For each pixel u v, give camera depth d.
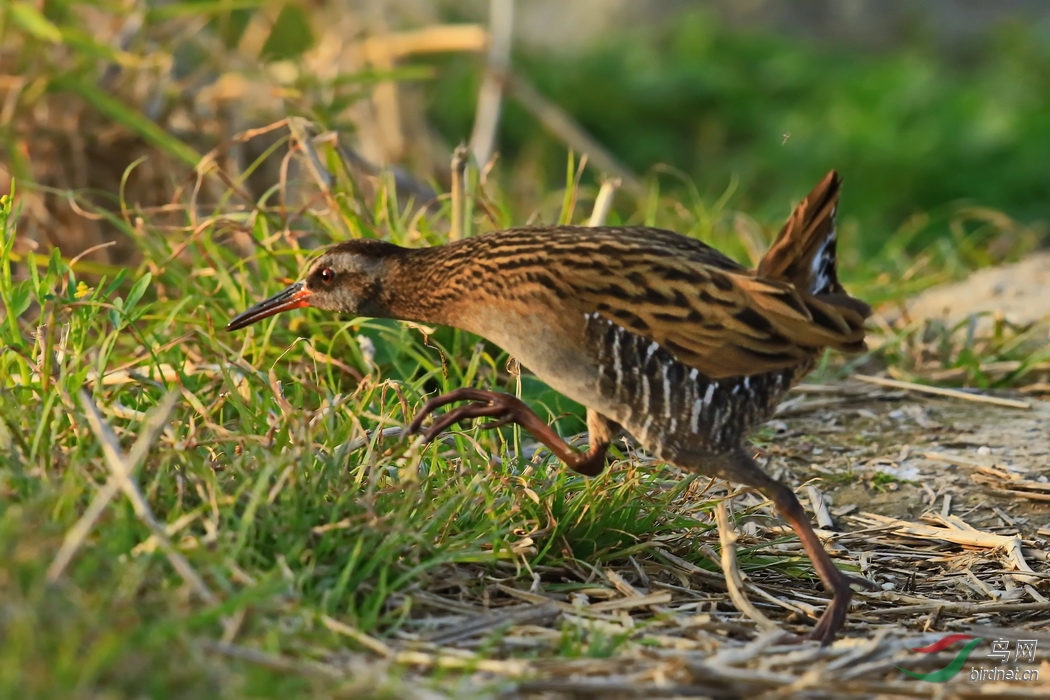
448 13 25.70
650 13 26.11
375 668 5.95
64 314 8.89
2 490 6.42
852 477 9.58
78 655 5.43
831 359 11.54
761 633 7.03
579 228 7.71
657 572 7.84
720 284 7.32
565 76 22.70
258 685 5.35
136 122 11.45
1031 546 8.70
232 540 6.55
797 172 20.12
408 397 8.84
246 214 10.50
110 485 6.12
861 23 26.47
